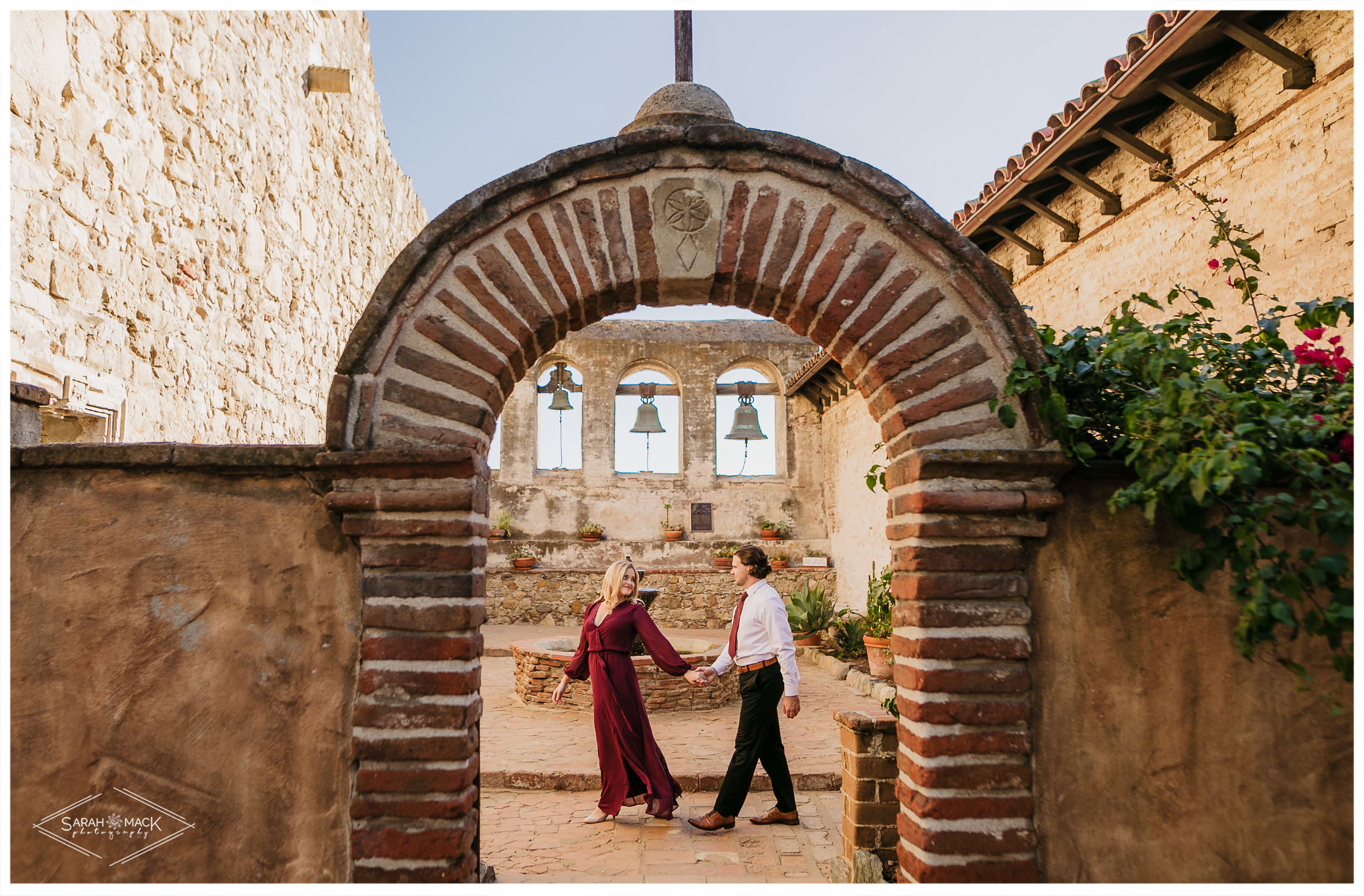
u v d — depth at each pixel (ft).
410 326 8.88
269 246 23.89
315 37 27.58
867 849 12.64
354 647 8.65
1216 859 8.48
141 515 8.79
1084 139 18.40
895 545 9.29
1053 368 8.46
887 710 13.25
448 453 8.45
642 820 15.85
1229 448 7.13
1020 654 8.58
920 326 8.96
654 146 9.09
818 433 48.91
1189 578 7.99
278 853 8.42
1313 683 8.71
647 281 9.19
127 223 16.55
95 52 15.40
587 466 48.01
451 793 8.39
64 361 14.35
